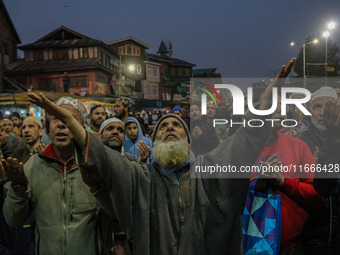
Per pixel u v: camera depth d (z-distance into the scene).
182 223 1.98
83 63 36.31
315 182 2.30
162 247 1.94
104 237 2.22
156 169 2.12
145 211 1.98
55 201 2.15
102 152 1.80
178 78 65.38
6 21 35.84
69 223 2.13
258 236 2.32
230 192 1.93
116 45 52.22
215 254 1.92
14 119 6.04
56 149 2.22
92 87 35.59
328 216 2.47
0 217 2.71
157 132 2.18
